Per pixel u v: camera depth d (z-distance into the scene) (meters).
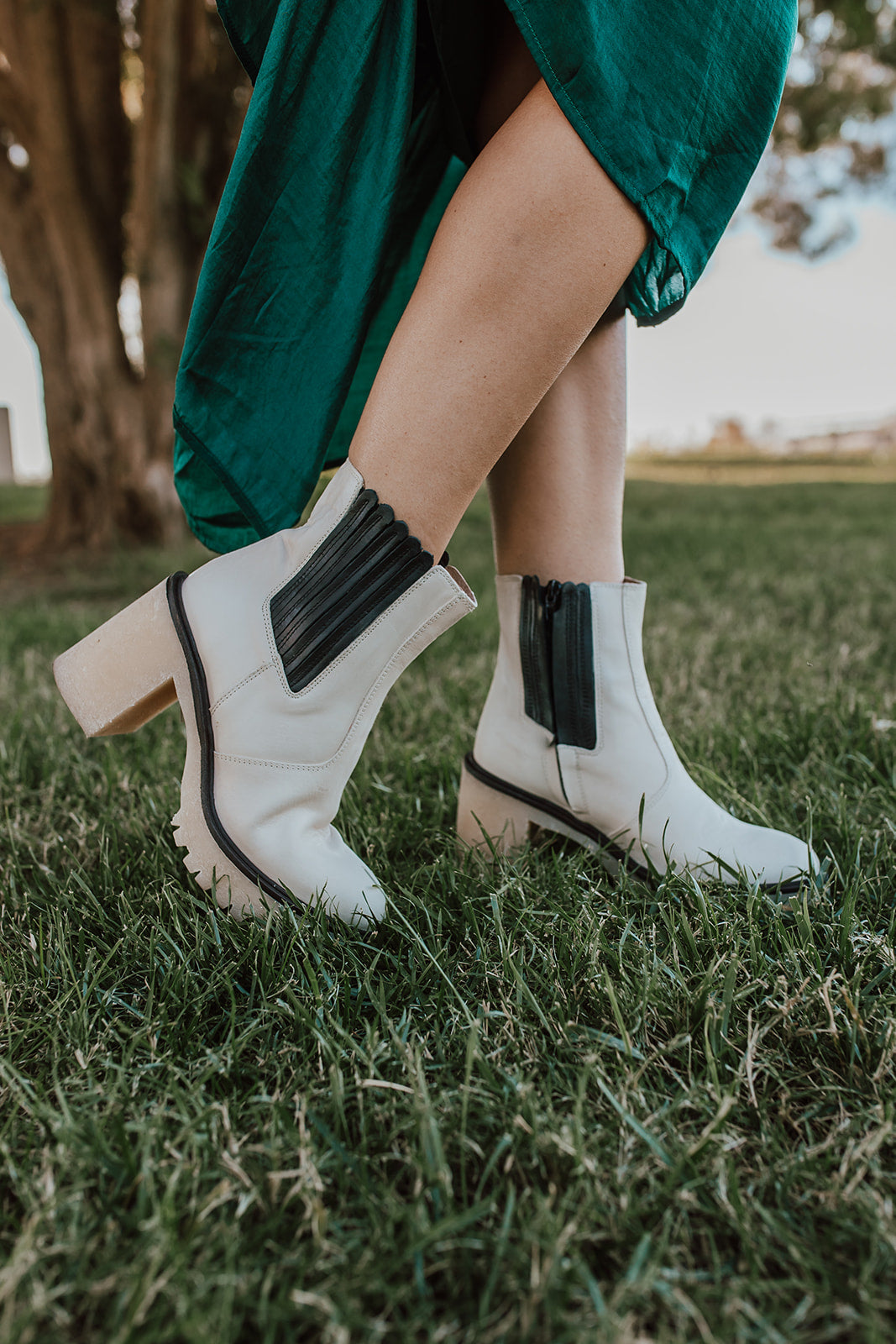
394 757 1.49
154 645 0.92
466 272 0.77
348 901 0.92
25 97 4.96
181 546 5.50
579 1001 0.83
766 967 0.85
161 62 4.52
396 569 0.85
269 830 0.90
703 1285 0.55
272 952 0.86
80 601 3.80
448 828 1.23
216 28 4.62
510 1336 0.51
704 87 0.78
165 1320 0.52
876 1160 0.63
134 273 4.97
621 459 1.08
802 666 2.07
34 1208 0.59
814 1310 0.53
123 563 4.75
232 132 5.01
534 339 0.78
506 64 0.92
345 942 0.89
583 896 0.99
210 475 1.04
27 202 5.39
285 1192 0.62
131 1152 0.62
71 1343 0.51
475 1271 0.56
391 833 1.19
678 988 0.82
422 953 0.87
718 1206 0.60
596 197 0.75
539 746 1.10
